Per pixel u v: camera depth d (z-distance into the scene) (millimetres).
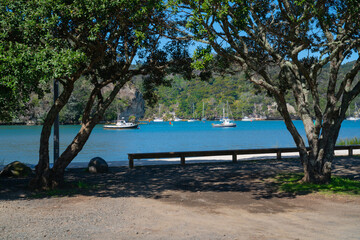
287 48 11953
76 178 14148
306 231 6727
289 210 8633
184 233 6543
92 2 9406
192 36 11523
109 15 10336
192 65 9555
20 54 8875
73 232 6586
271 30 10977
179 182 13203
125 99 160500
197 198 10203
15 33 9844
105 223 7320
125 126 116688
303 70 11125
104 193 11008
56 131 14922
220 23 10562
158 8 9648
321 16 9500
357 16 10500
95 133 86375
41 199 10008
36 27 9383
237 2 9203
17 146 43094
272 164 18312
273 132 85375
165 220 7621
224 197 10336
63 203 9453
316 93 11680
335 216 7996
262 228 6961
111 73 14070
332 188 11133
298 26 11320
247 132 86562
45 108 114125
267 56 13602
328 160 11844
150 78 16172
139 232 6598
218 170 16391
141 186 12344
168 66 14398
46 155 11711
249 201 9742
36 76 9070
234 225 7207
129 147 42656
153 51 14266
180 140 56406
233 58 11422
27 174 14695
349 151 22109
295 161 19547
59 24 10523
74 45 11727
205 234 6477
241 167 17328
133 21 10594
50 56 9234
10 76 8719
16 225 7086
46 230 6719
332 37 11609
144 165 18281
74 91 123000
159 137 66938
